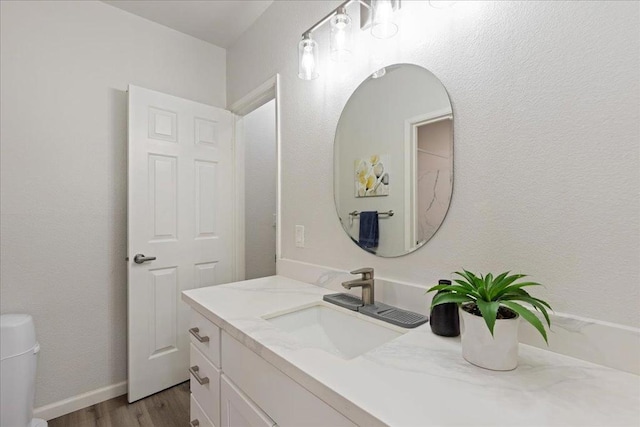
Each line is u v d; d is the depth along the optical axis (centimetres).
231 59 235
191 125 211
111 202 192
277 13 182
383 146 120
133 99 186
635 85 66
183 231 206
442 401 55
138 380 186
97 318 186
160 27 211
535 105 80
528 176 81
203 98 230
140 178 188
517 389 60
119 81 195
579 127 73
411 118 110
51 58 173
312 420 66
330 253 144
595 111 71
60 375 174
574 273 74
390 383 62
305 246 158
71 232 179
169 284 200
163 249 197
